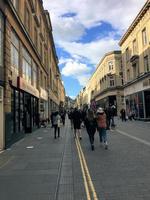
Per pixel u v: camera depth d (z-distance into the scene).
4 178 8.13
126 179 7.58
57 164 9.98
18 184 7.46
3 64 14.25
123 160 10.25
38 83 30.50
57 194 6.50
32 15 26.48
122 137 17.98
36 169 9.23
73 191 6.68
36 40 29.98
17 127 17.70
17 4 18.84
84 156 11.48
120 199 5.95
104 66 73.69
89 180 7.62
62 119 34.31
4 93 14.16
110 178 7.75
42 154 12.32
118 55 68.88
